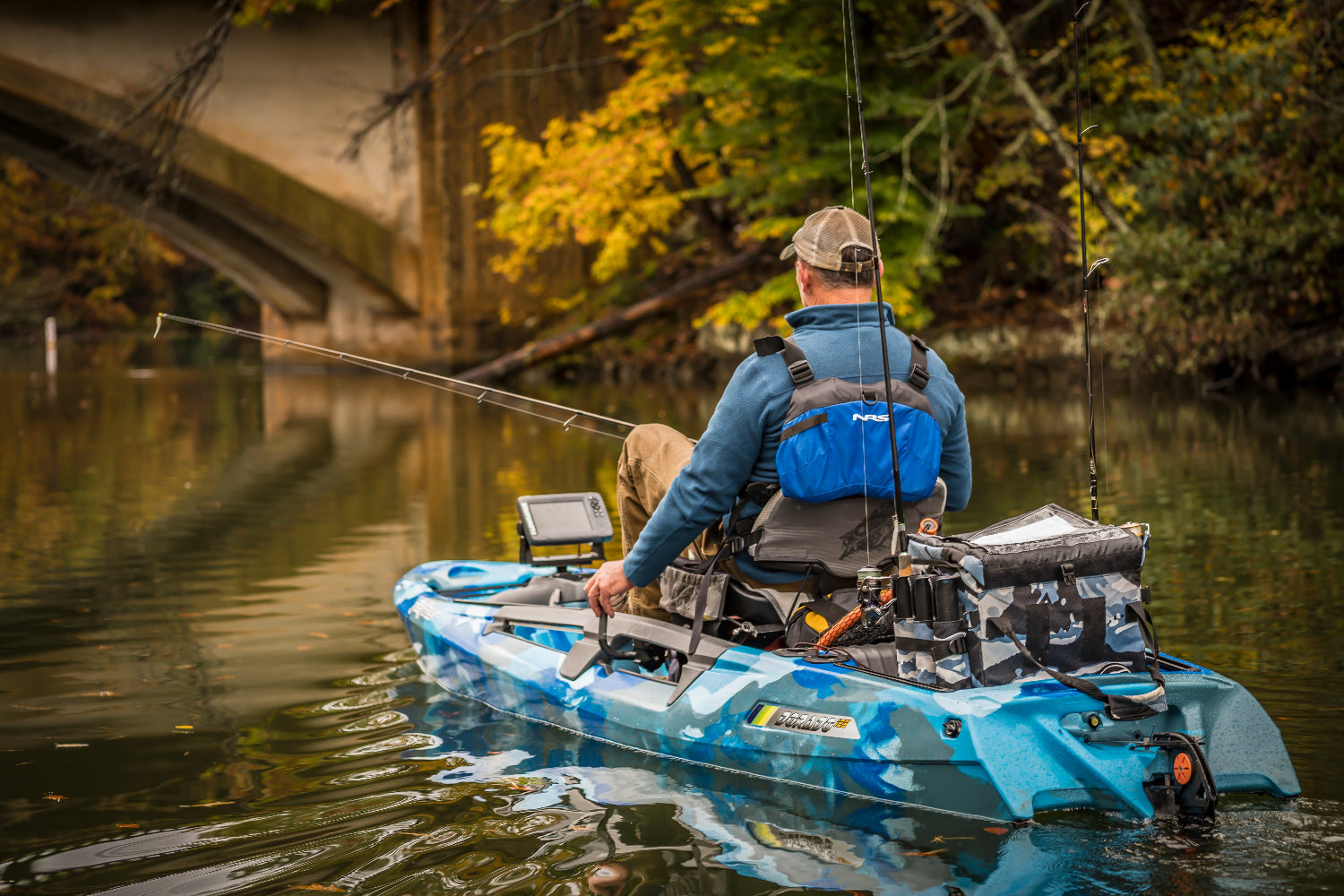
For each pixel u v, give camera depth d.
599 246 23.09
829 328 3.02
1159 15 17.09
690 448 3.42
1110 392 15.41
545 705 3.43
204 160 20.69
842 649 2.96
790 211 18.20
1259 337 14.44
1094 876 2.30
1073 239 16.70
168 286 50.34
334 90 21.28
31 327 44.09
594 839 2.56
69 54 19.97
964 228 19.05
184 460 10.32
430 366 22.70
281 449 11.14
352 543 6.44
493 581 4.44
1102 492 7.57
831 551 3.02
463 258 22.38
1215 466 8.63
